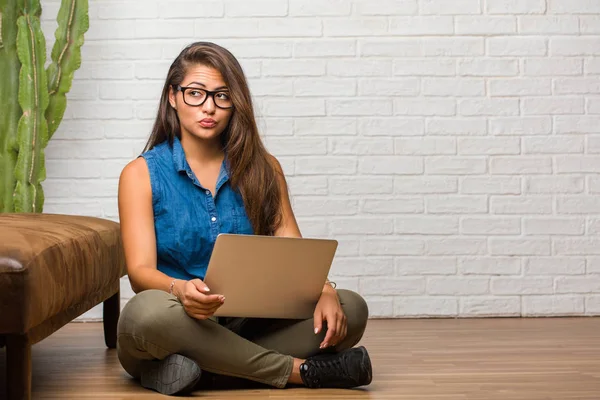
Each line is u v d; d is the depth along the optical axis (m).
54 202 3.74
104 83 3.75
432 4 3.79
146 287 2.25
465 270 3.79
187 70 2.37
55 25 3.75
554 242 3.79
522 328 3.46
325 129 3.76
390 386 2.30
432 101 3.79
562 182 3.80
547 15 3.80
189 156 2.43
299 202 3.76
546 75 3.80
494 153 3.79
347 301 2.34
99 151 3.75
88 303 2.59
